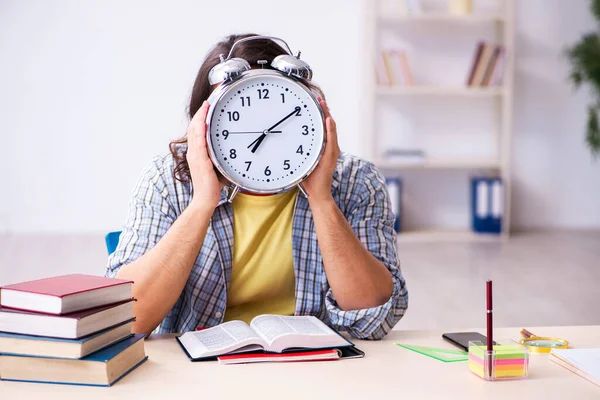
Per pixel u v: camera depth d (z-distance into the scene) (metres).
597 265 4.59
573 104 5.91
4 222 5.72
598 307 3.60
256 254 1.48
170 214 1.49
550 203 6.00
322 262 1.49
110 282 1.17
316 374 1.15
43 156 5.70
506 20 5.54
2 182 5.70
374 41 5.48
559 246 5.24
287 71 1.28
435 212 5.95
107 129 5.71
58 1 5.58
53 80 5.64
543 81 5.88
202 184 1.34
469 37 5.77
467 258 4.83
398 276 1.50
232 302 1.51
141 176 1.53
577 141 5.95
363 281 1.41
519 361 1.13
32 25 5.59
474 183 5.73
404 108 5.83
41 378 1.10
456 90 5.52
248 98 1.28
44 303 1.08
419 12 5.50
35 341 1.09
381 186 1.58
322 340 1.24
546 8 5.82
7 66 5.60
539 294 3.86
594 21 5.82
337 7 5.71
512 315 3.45
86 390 1.07
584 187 6.00
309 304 1.49
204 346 1.25
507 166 5.63
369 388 1.09
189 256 1.37
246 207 1.48
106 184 5.76
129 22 5.64
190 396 1.06
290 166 1.30
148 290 1.36
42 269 4.40
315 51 5.74
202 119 1.29
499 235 5.65
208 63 1.45
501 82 5.56
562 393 1.08
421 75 5.79
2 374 1.11
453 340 1.35
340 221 1.39
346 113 5.79
